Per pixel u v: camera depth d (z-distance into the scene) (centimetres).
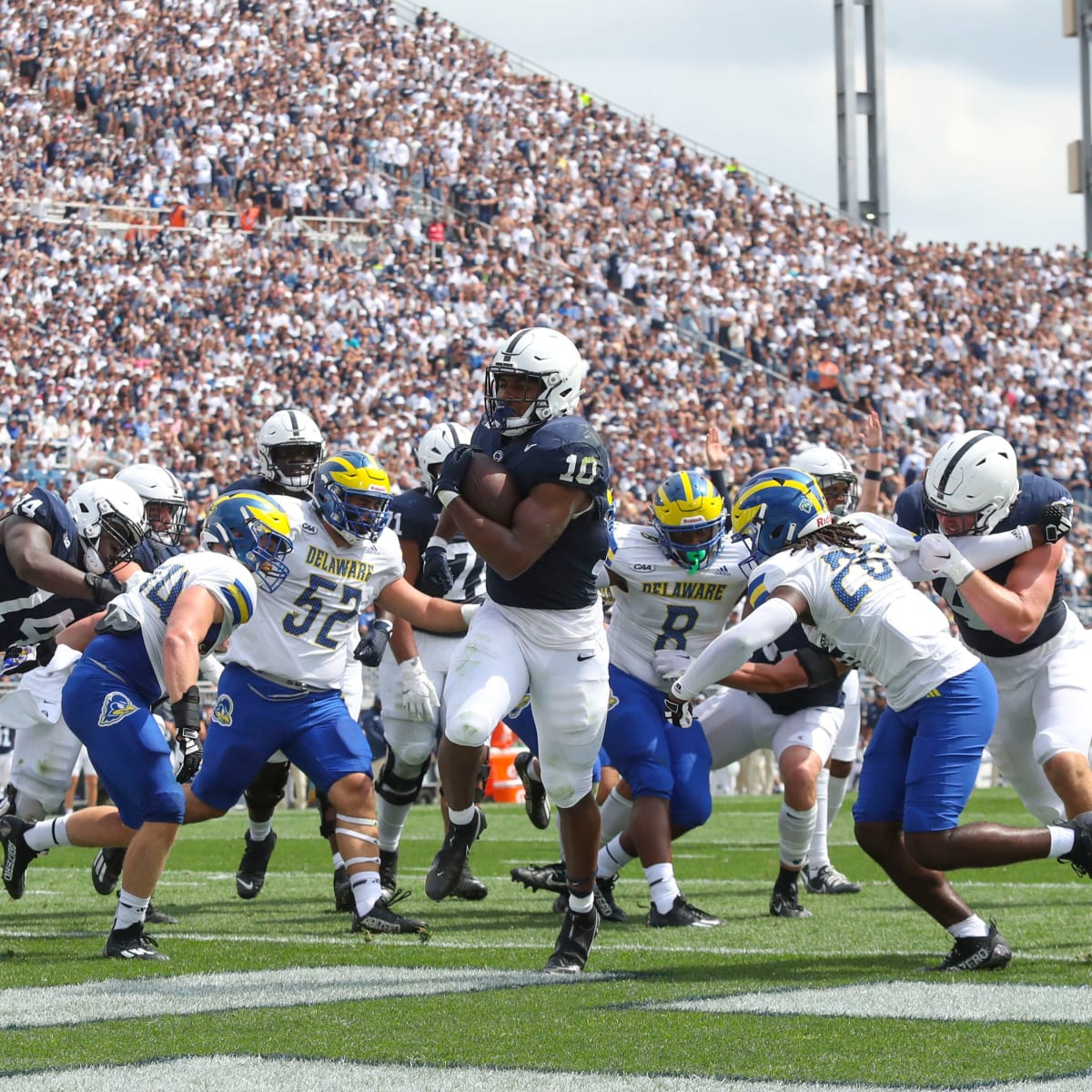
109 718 1869
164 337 7994
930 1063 1259
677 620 2286
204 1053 1316
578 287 9525
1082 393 9794
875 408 9181
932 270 10369
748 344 9456
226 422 7438
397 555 2134
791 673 2244
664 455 8119
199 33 10169
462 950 1941
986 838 1714
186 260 8606
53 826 2077
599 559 1709
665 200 10406
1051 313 10194
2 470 6531
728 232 10325
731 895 2680
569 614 1708
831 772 2767
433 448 2553
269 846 2530
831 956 1898
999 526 1942
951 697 1734
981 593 1862
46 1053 1322
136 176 9206
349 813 2116
